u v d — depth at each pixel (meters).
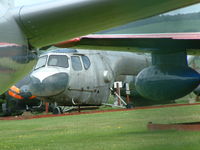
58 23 19.05
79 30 19.91
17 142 25.84
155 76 40.91
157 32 33.81
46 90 72.44
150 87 41.72
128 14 19.50
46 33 19.25
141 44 36.34
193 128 25.88
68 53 76.12
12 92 95.50
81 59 77.75
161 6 19.12
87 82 78.38
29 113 97.12
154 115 44.28
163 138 22.20
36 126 40.78
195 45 36.12
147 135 24.80
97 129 32.00
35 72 74.00
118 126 33.66
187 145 18.91
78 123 41.34
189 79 40.16
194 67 81.44
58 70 73.62
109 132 28.86
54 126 39.09
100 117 49.69
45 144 23.77
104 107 90.19
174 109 51.66
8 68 16.97
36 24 18.59
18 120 54.03
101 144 21.95
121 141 22.70
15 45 17.31
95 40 35.75
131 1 18.73
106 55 83.38
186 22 33.62
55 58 75.19
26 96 94.75
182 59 39.62
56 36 19.66
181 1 18.88
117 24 20.14
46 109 89.19
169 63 39.66
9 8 17.94
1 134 32.78
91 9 19.00
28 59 19.05
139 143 20.81
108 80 82.25
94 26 19.88
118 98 87.62
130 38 35.09
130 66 87.56
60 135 28.98
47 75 72.44
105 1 18.67
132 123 36.03
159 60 39.94
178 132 24.70
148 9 19.19
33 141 25.95
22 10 18.16
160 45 36.25
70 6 18.77
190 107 56.88
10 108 97.25
